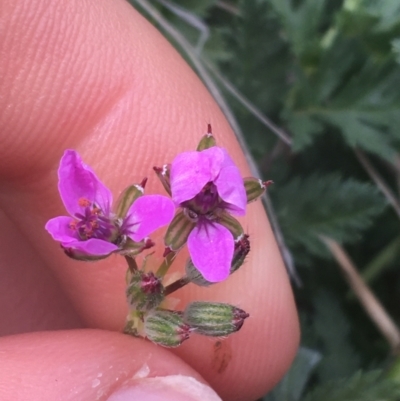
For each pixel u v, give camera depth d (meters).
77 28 0.07
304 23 0.09
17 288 0.08
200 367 0.08
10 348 0.06
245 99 0.09
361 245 0.10
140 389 0.06
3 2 0.07
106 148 0.07
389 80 0.09
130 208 0.05
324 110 0.09
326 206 0.09
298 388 0.09
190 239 0.05
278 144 0.10
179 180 0.05
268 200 0.09
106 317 0.08
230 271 0.06
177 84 0.08
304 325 0.09
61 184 0.05
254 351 0.08
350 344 0.09
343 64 0.09
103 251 0.05
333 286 0.10
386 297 0.10
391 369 0.08
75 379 0.06
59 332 0.06
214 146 0.05
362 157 0.10
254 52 0.09
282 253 0.09
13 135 0.07
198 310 0.06
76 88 0.07
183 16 0.09
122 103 0.07
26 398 0.06
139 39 0.08
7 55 0.07
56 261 0.08
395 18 0.09
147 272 0.06
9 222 0.08
